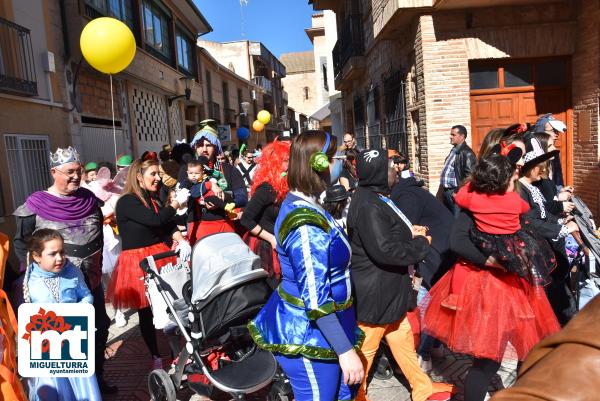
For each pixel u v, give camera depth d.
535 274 2.78
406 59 9.67
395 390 3.65
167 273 3.68
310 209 2.16
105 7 11.95
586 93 7.86
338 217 2.86
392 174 3.81
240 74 37.69
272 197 4.04
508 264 2.73
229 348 3.24
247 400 3.65
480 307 2.84
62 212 3.74
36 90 8.47
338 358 2.13
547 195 3.77
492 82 8.51
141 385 3.98
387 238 2.81
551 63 8.39
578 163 8.18
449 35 8.12
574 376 0.74
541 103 8.48
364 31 14.30
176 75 17.12
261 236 4.14
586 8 7.69
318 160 2.15
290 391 3.15
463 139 6.71
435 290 3.23
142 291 4.05
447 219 3.83
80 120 10.41
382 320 2.97
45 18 9.19
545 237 3.40
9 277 3.66
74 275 3.29
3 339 2.52
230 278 3.00
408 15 8.39
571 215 3.64
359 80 16.36
